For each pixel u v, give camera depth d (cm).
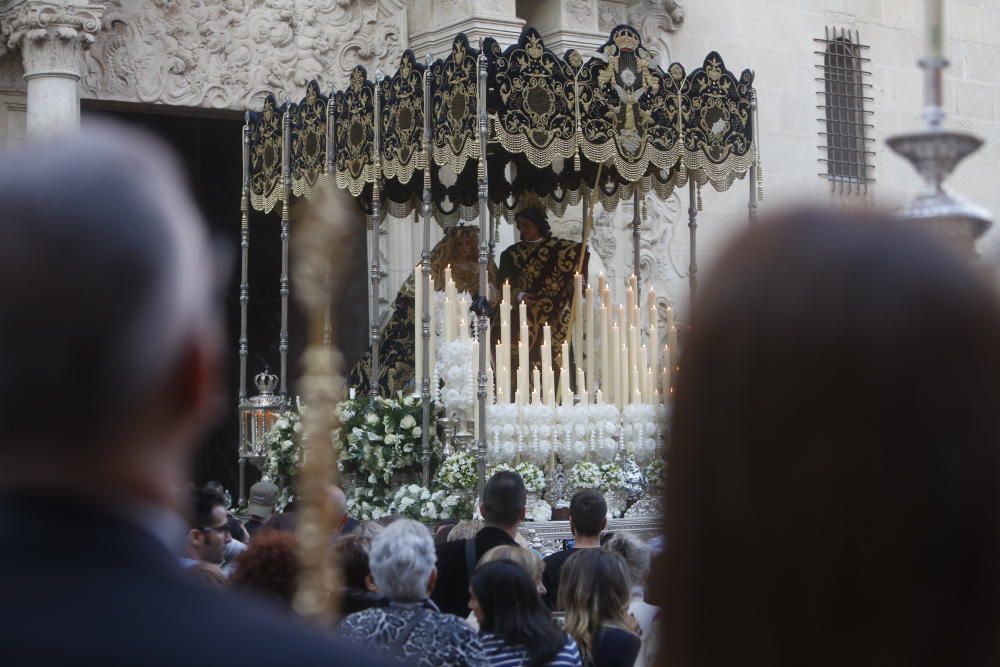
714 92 1303
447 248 1433
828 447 157
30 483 143
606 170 1431
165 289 147
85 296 143
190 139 1645
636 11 1731
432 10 1603
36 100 1373
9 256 142
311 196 1346
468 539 770
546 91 1198
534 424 1202
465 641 511
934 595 156
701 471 164
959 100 2019
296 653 137
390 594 539
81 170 145
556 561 799
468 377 1170
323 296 309
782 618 160
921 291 156
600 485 1222
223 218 1656
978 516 155
